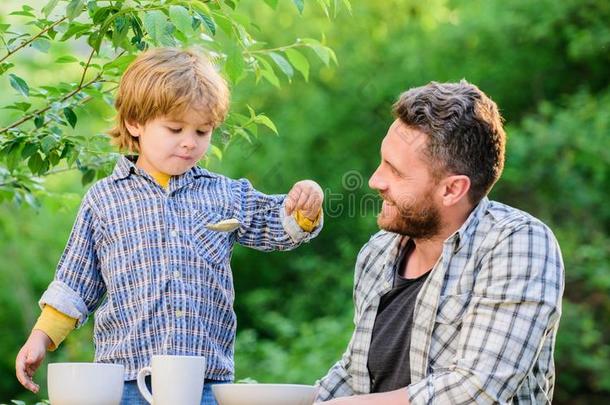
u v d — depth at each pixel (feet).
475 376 8.50
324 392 10.00
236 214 9.95
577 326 33.73
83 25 10.87
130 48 10.70
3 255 39.37
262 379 34.14
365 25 38.22
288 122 36.11
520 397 9.11
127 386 9.27
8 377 39.47
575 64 37.14
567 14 36.29
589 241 34.42
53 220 39.70
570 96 36.50
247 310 38.55
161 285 9.43
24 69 37.96
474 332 8.75
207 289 9.58
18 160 11.93
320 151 36.17
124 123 9.91
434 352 9.09
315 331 36.29
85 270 9.59
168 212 9.63
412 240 9.79
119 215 9.61
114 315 9.47
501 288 8.82
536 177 34.60
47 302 9.38
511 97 37.22
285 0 38.42
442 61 36.86
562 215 34.96
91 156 12.84
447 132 9.16
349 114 36.35
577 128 34.22
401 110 9.36
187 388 7.84
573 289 34.60
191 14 10.35
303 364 33.60
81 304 9.50
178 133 9.52
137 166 9.88
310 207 9.88
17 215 39.01
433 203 9.27
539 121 35.94
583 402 34.17
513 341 8.63
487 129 9.29
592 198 34.47
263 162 35.32
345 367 10.05
